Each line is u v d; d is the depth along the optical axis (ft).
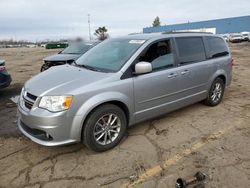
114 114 12.44
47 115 10.81
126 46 14.40
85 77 12.26
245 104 19.76
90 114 11.67
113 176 10.55
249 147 12.82
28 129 12.10
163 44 14.75
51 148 12.84
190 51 16.39
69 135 11.27
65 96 10.94
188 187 9.61
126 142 13.41
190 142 13.38
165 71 14.43
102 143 12.30
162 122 16.01
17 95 23.68
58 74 13.25
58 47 130.72
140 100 13.39
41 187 9.93
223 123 15.88
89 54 15.92
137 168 11.08
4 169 11.12
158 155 12.11
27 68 46.01
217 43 18.94
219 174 10.59
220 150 12.53
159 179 10.33
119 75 12.49
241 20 201.46
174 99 15.38
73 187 9.91
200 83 17.12
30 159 11.90
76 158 11.93
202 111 18.03
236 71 36.32
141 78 13.23
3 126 15.83
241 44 117.50
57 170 11.02
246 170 10.86
